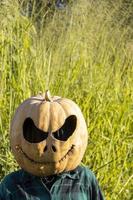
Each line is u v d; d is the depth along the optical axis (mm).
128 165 5555
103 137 5383
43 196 3393
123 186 5246
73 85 5914
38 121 3330
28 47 5973
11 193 3436
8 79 5617
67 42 6242
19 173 3514
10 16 6039
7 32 6012
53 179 3432
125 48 6922
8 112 5426
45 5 6602
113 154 5391
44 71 5777
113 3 6820
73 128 3451
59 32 6422
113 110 5836
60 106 3432
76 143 3396
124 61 6996
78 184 3475
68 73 5891
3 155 5082
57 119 3354
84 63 6246
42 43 6184
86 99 5734
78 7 6570
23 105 3467
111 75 6461
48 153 3318
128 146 5625
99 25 6602
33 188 3414
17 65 5656
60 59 6020
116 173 5379
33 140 3369
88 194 3531
